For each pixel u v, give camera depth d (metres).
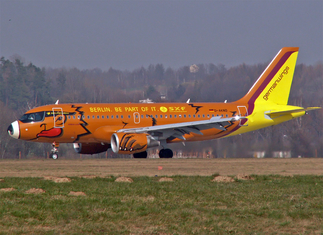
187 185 75.62
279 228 51.88
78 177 83.94
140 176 87.06
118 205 60.12
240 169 101.88
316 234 50.06
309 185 77.25
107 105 140.00
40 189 68.69
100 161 120.88
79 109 136.12
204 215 56.19
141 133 132.62
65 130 133.75
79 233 49.16
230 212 57.56
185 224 52.50
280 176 88.06
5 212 55.47
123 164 112.31
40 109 133.62
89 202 61.06
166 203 61.59
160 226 51.66
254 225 52.75
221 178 82.12
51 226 51.12
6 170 97.75
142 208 58.25
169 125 133.50
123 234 49.16
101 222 52.78
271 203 62.66
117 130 137.00
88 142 140.50
